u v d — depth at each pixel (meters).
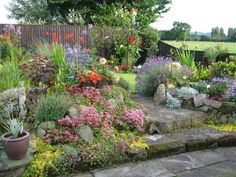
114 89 4.31
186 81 5.30
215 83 5.12
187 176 2.72
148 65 5.43
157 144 3.28
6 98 3.43
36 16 15.54
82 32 10.10
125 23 11.42
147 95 5.29
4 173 2.49
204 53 8.48
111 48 10.46
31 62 4.57
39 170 2.63
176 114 4.15
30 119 3.42
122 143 3.15
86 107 3.55
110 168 2.90
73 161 2.79
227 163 3.04
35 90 3.94
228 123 4.18
